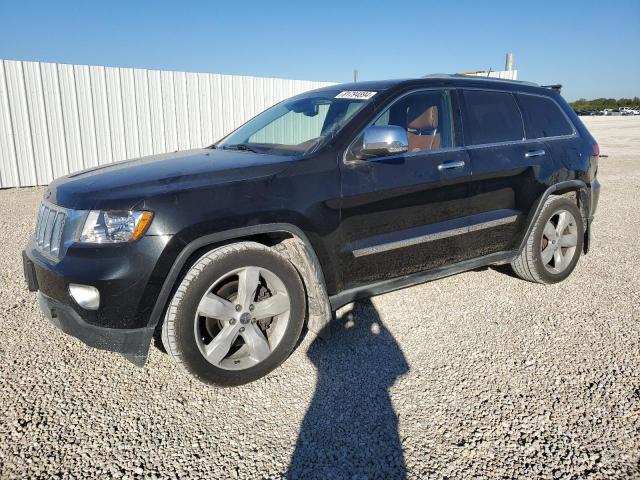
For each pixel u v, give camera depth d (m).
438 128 3.87
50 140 10.70
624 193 9.95
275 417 2.68
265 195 2.91
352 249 3.29
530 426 2.56
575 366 3.16
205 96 12.71
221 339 2.85
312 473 2.26
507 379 3.02
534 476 2.22
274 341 3.05
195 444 2.45
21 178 10.51
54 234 2.83
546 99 4.70
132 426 2.58
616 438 2.46
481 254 4.11
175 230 2.63
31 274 2.97
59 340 3.49
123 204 2.61
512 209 4.18
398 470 2.27
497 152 4.04
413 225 3.59
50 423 2.58
